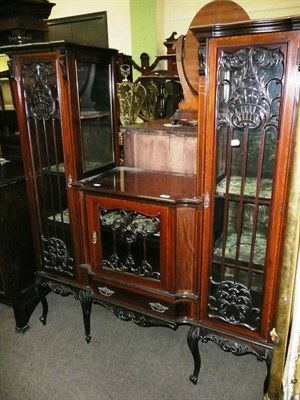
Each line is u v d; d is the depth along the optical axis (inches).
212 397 56.7
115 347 68.6
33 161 63.2
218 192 47.4
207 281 52.1
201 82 42.7
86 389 58.4
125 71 82.7
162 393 57.6
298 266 41.3
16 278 71.2
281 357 45.3
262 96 40.1
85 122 60.9
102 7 169.2
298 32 35.9
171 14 157.5
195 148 62.1
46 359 65.4
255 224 46.2
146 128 65.9
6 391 58.1
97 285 62.7
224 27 38.8
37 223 67.5
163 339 70.9
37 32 72.9
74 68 54.6
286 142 39.9
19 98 59.0
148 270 55.4
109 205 55.1
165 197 49.9
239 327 51.7
